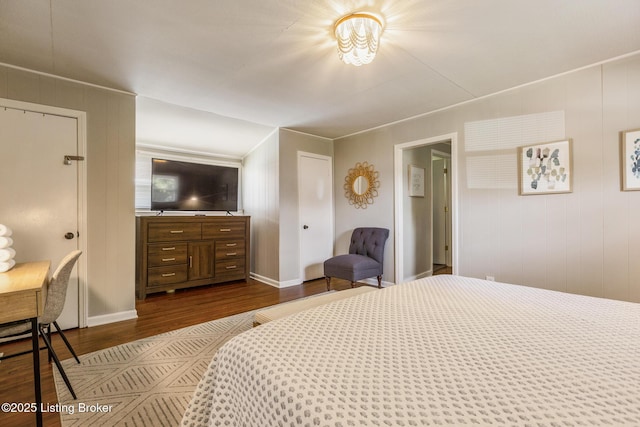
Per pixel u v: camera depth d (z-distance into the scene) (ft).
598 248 7.59
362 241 12.95
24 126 7.70
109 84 8.73
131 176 9.31
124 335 7.92
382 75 8.28
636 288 7.07
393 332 3.26
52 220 8.03
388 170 12.82
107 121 8.91
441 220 17.99
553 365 2.52
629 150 7.14
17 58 7.27
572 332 3.25
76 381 5.69
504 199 9.25
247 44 6.78
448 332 3.26
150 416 4.72
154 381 5.70
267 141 14.17
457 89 9.20
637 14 5.71
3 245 5.84
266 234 14.32
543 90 8.48
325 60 7.50
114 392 5.35
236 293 12.32
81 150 8.45
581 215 7.85
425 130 11.41
